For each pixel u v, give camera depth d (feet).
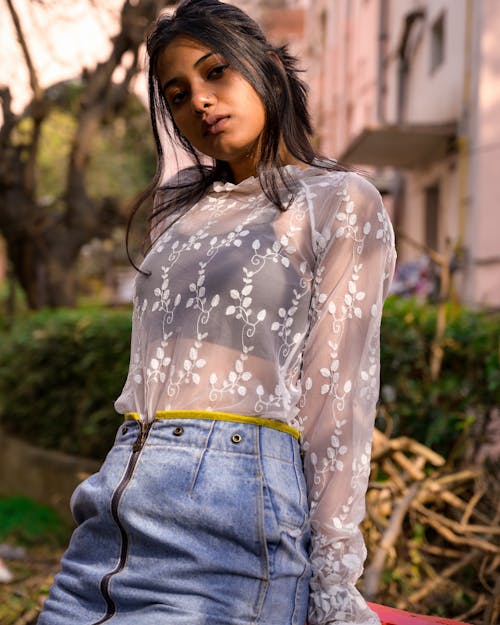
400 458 13.28
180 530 5.81
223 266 6.19
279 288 6.14
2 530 20.95
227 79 6.48
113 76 31.48
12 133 34.01
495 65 31.24
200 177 7.36
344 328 6.23
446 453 16.03
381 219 6.37
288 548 5.86
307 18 71.00
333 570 6.05
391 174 46.14
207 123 6.53
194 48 6.46
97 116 32.73
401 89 42.80
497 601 11.56
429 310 17.63
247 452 5.92
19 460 26.53
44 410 27.07
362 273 6.28
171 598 5.70
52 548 20.26
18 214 33.94
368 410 6.26
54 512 22.66
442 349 16.26
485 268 30.83
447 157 34.12
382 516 13.28
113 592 5.85
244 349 6.07
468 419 15.34
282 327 6.15
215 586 5.71
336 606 6.02
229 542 5.77
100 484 6.20
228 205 6.68
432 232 38.42
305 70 6.95
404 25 39.91
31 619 13.53
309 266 6.30
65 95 35.14
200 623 5.61
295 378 6.29
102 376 23.99
